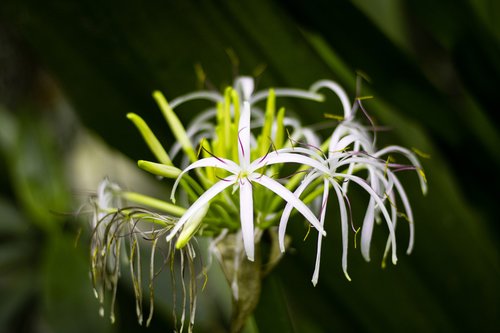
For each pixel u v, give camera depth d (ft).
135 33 5.11
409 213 4.16
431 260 5.15
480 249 5.16
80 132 8.68
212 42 5.12
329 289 5.15
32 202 6.75
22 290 7.71
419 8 5.12
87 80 5.20
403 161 5.16
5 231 8.04
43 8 5.05
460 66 5.26
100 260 4.13
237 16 5.03
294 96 5.13
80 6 5.06
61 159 8.14
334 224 5.05
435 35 5.22
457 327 5.23
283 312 4.19
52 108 8.73
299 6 5.06
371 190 3.97
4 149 8.30
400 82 5.16
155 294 5.65
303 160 3.94
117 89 5.21
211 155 4.02
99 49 5.15
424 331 5.22
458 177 5.51
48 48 5.14
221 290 5.77
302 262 5.10
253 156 4.29
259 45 5.10
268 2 4.99
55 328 5.89
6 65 8.11
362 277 5.12
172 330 5.90
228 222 4.10
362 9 4.93
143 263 5.75
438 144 5.43
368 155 4.09
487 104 5.27
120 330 5.93
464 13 5.00
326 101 5.14
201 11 5.04
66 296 6.00
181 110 5.20
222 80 5.19
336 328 5.25
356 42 5.10
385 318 5.21
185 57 5.16
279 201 4.13
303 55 5.10
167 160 4.18
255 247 4.12
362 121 5.19
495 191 5.45
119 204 4.25
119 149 5.31
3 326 7.39
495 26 5.31
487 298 5.18
